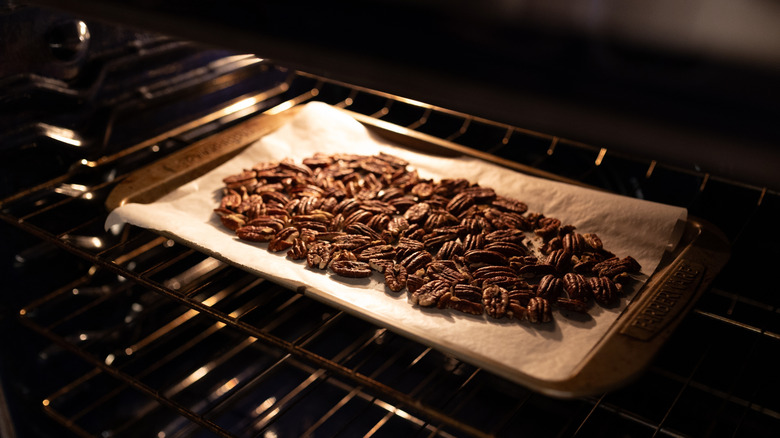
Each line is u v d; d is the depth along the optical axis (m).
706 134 0.32
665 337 0.68
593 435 0.86
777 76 0.29
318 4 0.43
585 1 0.33
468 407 0.91
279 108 1.04
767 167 0.32
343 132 0.97
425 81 0.41
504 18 0.35
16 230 0.88
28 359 0.93
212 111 1.00
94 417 0.96
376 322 0.70
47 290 0.93
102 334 0.99
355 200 0.86
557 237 0.81
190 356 0.99
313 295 0.73
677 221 0.81
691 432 0.83
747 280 0.86
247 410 0.94
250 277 1.02
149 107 0.93
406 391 0.93
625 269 0.77
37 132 0.85
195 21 0.51
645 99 0.33
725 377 0.84
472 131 0.98
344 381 0.96
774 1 0.29
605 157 0.92
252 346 0.99
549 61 0.35
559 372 0.66
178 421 0.94
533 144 0.96
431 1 0.38
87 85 0.86
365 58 0.43
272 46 0.48
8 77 0.80
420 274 0.77
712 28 0.30
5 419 0.92
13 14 0.78
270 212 0.85
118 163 0.95
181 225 0.80
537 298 0.74
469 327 0.71
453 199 0.86
